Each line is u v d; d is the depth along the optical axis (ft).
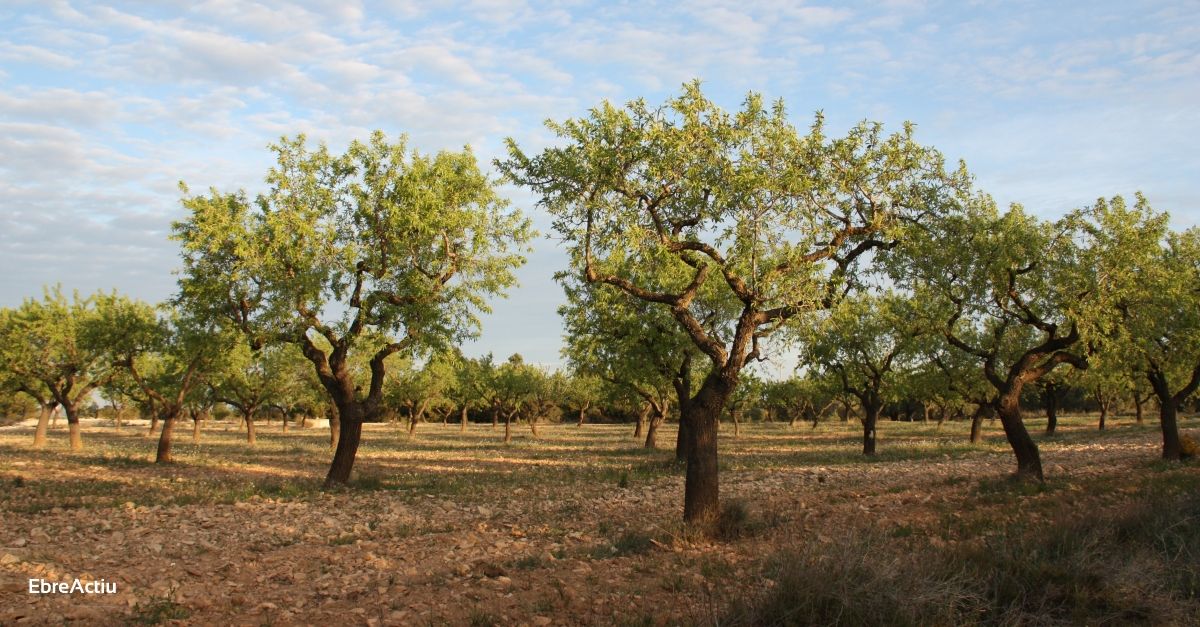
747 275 45.57
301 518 53.72
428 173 72.23
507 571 32.99
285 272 71.20
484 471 96.32
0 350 121.70
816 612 22.97
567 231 45.29
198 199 75.66
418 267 74.28
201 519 51.83
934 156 49.08
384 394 198.49
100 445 142.10
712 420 44.47
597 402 269.23
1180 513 35.45
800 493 65.87
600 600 27.14
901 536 39.40
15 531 45.52
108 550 40.04
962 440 159.74
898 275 63.98
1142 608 24.22
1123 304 67.56
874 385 117.39
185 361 104.17
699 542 39.73
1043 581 26.08
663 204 44.68
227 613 26.89
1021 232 61.98
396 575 33.04
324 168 72.64
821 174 44.96
